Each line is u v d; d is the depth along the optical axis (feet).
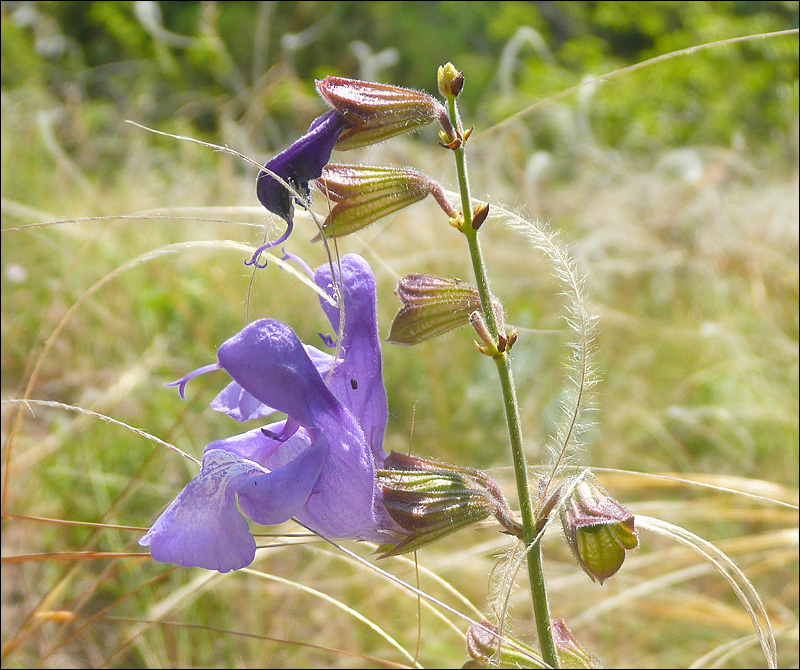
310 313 17.97
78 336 16.96
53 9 53.31
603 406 16.28
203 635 11.33
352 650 11.26
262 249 5.41
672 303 20.59
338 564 12.31
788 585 12.43
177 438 13.56
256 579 11.70
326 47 51.90
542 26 57.77
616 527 5.12
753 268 19.44
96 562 12.11
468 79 54.75
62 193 23.72
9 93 31.35
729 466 15.08
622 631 11.91
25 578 12.05
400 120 5.55
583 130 31.78
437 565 11.16
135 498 13.08
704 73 45.83
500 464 15.25
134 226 21.34
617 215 23.15
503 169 27.04
